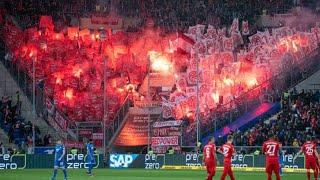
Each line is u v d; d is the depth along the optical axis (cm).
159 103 11975
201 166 9569
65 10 13600
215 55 13062
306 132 10275
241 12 13662
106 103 11862
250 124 11331
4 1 13088
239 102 11738
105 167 10125
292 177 7562
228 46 13162
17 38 12744
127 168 9938
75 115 12050
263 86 11956
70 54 12912
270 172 5353
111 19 13638
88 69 12744
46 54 12756
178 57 13025
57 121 11525
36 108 11731
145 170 9356
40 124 11588
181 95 12419
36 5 13450
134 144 11462
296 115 10825
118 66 12938
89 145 7881
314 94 11362
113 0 13850
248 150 9781
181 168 9731
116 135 11481
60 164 6569
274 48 12975
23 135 11138
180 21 13662
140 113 11781
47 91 12281
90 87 12488
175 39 13262
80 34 13212
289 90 12006
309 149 6288
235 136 10494
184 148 10688
